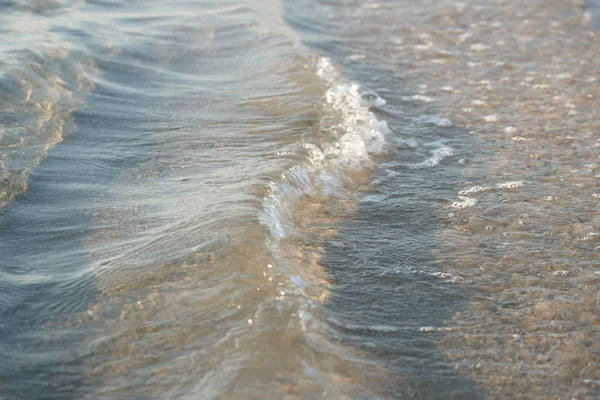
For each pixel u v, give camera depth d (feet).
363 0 51.83
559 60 41.01
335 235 22.44
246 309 17.16
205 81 34.53
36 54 33.40
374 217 23.91
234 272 18.48
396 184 26.40
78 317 17.12
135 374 15.38
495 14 49.44
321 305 18.45
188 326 16.66
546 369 17.08
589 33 45.85
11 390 14.93
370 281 20.10
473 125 32.17
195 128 29.04
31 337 16.47
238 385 14.96
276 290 17.93
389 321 18.35
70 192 23.58
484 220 24.00
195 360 15.69
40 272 19.10
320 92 33.47
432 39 44.19
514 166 28.19
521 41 44.16
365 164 27.66
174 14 43.88
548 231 23.41
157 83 33.83
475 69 39.40
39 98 29.91
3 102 28.71
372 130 30.40
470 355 17.34
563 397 16.26
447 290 19.97
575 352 17.74
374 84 36.42
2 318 17.06
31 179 24.16
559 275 21.01
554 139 30.78
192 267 18.72
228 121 29.91
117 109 30.42
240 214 21.17
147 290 17.94
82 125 28.58
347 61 39.55
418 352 17.25
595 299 19.93
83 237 20.90
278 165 25.31
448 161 28.63
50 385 15.10
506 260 21.67
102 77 33.45
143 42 38.68
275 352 15.94
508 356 17.43
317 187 25.17
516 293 20.04
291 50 38.47
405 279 20.35
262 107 31.53
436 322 18.53
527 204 25.18
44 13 40.65
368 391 15.60
